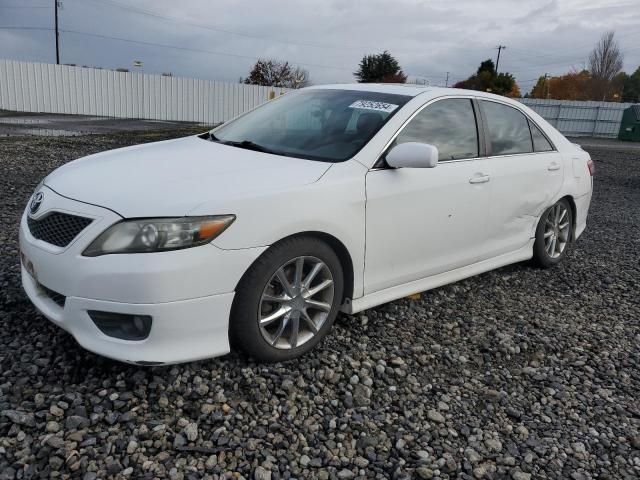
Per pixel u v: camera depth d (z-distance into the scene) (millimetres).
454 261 4102
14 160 9633
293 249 2994
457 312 4180
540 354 3652
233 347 3182
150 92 27891
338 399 2926
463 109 4230
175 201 2693
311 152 3531
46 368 2887
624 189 12172
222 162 3264
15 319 3391
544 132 5078
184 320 2680
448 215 3885
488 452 2637
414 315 4027
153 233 2588
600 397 3213
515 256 4797
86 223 2697
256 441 2525
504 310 4320
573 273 5406
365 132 3607
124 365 2961
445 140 3975
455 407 2971
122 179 2965
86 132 17156
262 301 2967
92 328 2693
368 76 65688
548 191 4918
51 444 2359
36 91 25797
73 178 3102
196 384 2871
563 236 5383
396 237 3553
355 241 3297
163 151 3602
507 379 3312
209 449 2441
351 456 2514
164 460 2354
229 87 29719
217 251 2693
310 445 2553
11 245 4801
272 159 3375
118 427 2518
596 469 2590
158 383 2840
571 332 4043
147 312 2598
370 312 3965
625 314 4496
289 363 3172
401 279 3719
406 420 2809
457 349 3604
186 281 2629
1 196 6773
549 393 3197
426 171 3711
